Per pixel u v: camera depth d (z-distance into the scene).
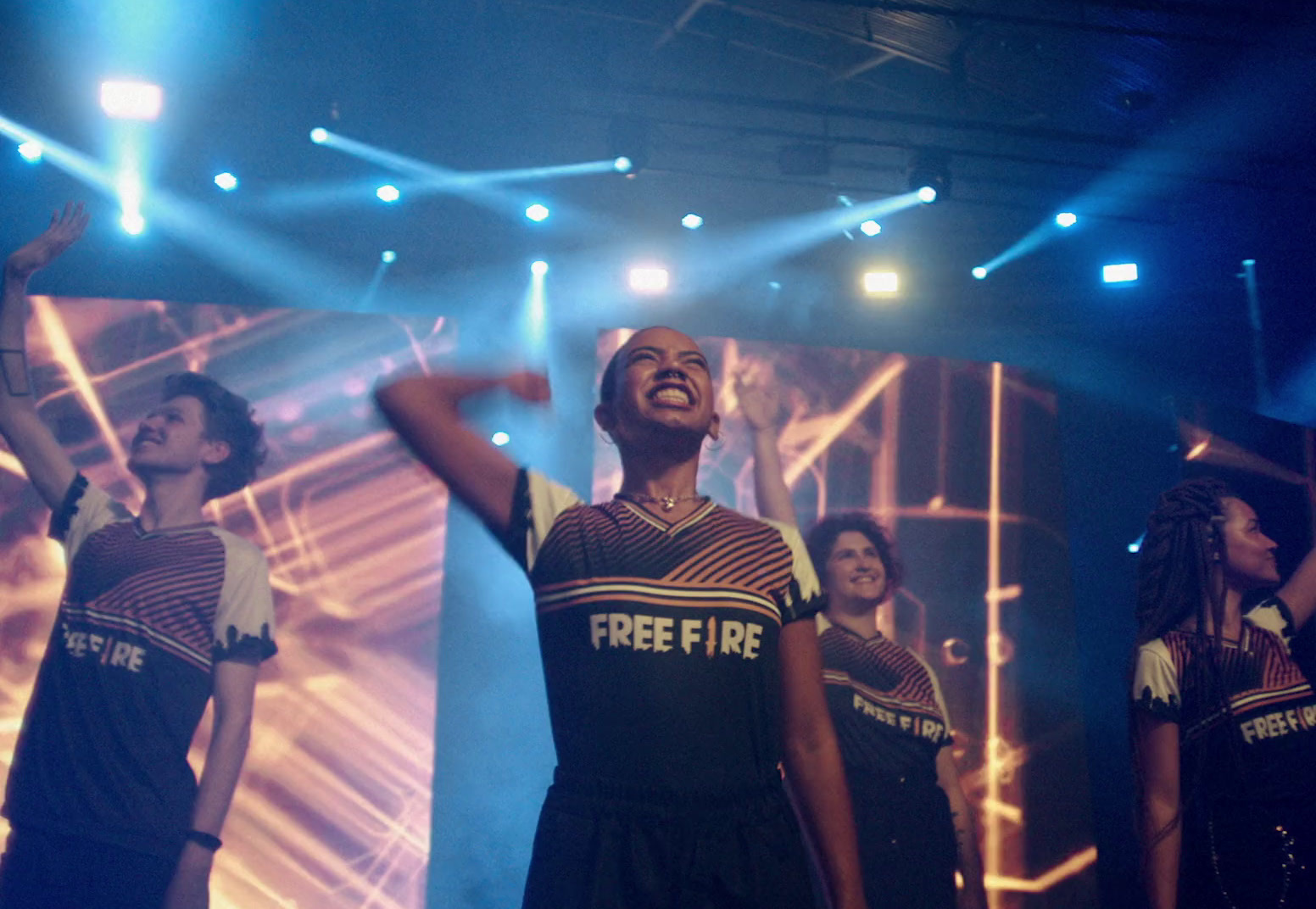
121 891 4.02
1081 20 5.41
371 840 4.53
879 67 6.16
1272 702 3.27
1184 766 3.28
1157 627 3.47
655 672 1.62
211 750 4.30
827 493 5.45
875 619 5.23
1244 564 3.55
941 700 5.14
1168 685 3.34
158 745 4.25
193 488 4.73
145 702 4.30
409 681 4.75
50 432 4.69
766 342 5.67
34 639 4.34
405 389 1.79
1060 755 5.18
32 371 4.82
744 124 6.54
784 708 1.78
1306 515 5.81
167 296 5.66
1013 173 6.61
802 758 1.77
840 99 6.41
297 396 5.05
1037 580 5.46
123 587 4.45
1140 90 5.78
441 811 5.22
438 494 5.02
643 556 1.72
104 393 4.84
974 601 5.37
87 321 4.95
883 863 4.74
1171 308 6.55
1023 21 5.46
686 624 1.66
